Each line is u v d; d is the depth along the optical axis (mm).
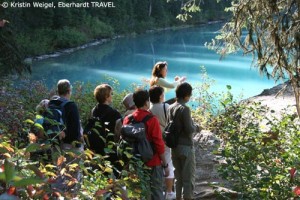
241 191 3322
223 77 25516
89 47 47344
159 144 3754
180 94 4160
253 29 5766
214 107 8633
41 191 1555
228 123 4312
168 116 4254
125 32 58406
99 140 3871
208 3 66000
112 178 2322
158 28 63438
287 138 4352
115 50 45188
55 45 43375
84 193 2141
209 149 6598
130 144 3629
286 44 5328
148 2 64375
